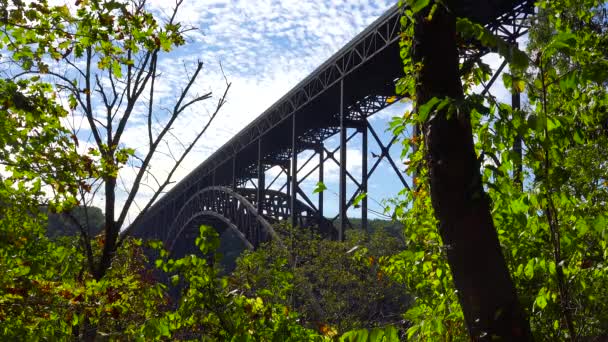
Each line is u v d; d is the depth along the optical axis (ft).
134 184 20.63
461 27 9.50
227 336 13.92
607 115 13.96
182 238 231.91
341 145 114.83
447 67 11.90
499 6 78.18
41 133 19.21
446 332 14.94
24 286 16.99
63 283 18.67
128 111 20.76
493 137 11.99
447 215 11.60
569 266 13.16
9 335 17.21
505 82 10.99
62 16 18.47
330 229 145.28
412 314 12.24
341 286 75.41
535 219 13.48
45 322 17.84
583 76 9.82
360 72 114.83
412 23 12.75
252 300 14.70
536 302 12.71
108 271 21.18
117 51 20.11
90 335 19.40
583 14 16.70
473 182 11.42
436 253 15.51
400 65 108.88
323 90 124.57
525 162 12.07
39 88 19.98
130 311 19.08
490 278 11.26
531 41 33.12
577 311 13.84
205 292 14.02
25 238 19.40
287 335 14.93
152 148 20.54
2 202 19.21
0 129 17.79
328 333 15.14
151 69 20.90
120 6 18.44
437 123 11.66
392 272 18.52
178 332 15.37
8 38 18.86
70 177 18.99
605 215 11.33
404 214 17.25
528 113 10.58
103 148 20.47
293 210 133.49
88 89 20.40
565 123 10.69
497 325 11.09
